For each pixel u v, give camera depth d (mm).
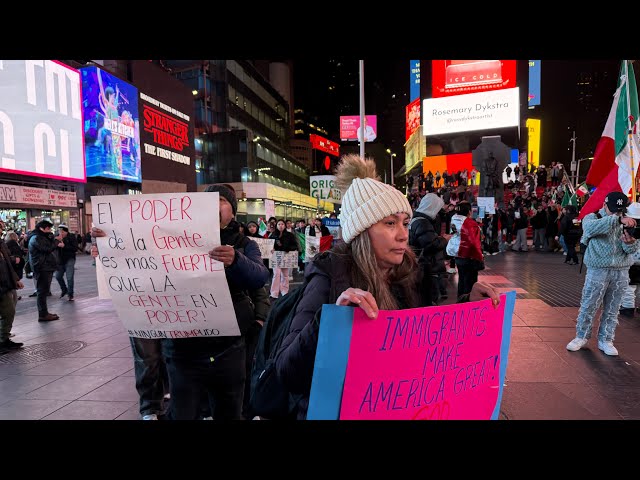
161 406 3404
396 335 1329
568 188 21875
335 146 116250
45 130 23203
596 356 4703
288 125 95500
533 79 93938
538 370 4301
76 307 8930
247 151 51969
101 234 2180
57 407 3748
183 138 43969
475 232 6211
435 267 6199
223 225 2627
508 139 44438
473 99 42188
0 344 5676
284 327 1491
